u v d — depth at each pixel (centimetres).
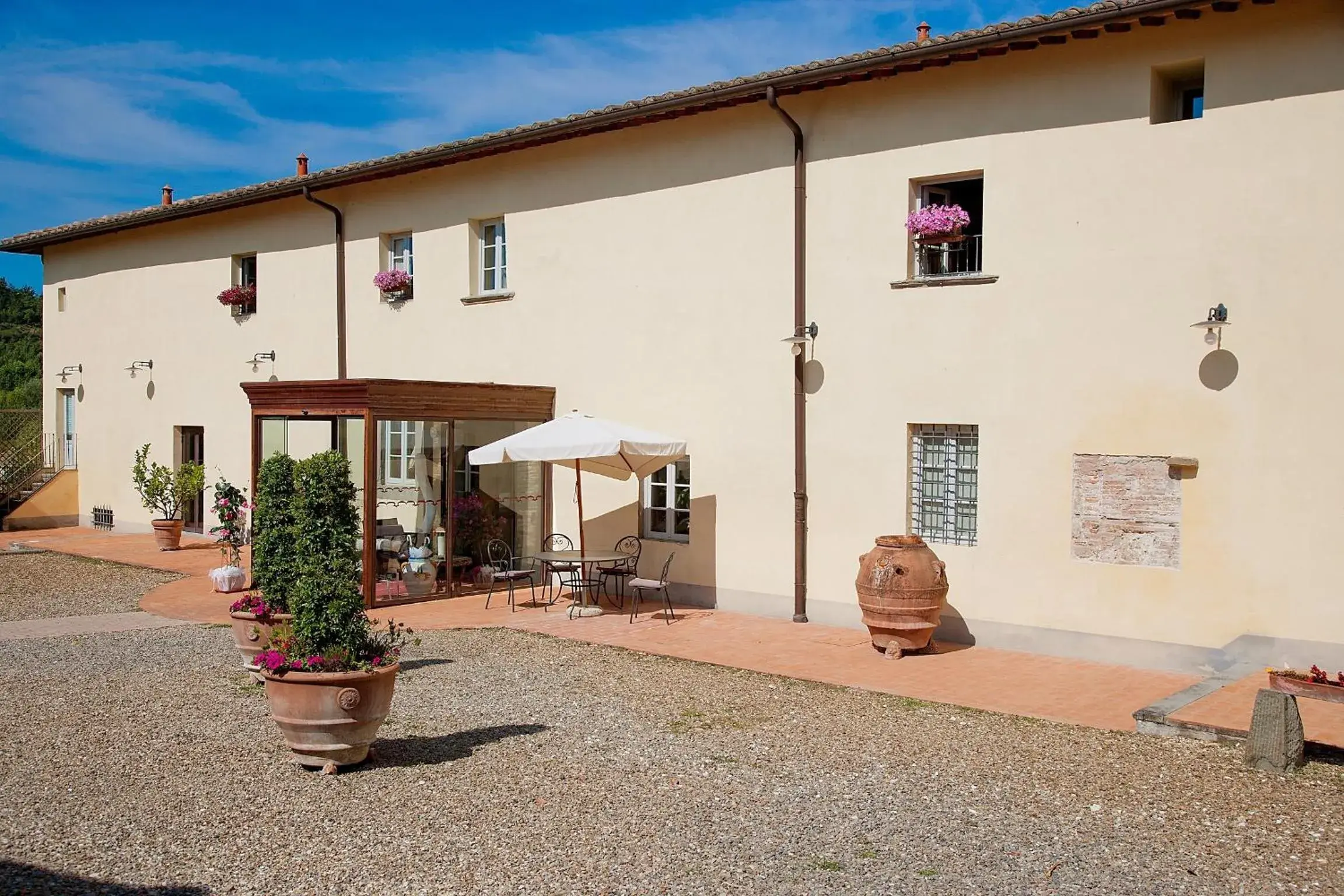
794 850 536
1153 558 948
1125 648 962
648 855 528
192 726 752
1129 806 601
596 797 611
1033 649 1013
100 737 722
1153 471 948
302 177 1659
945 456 1084
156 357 2003
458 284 1517
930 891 489
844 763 681
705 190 1246
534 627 1154
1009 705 831
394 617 1214
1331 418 865
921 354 1081
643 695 860
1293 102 881
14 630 1131
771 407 1192
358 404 1238
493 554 1398
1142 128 954
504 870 508
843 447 1136
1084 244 985
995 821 578
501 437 1387
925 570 991
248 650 885
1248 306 902
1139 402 955
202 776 642
